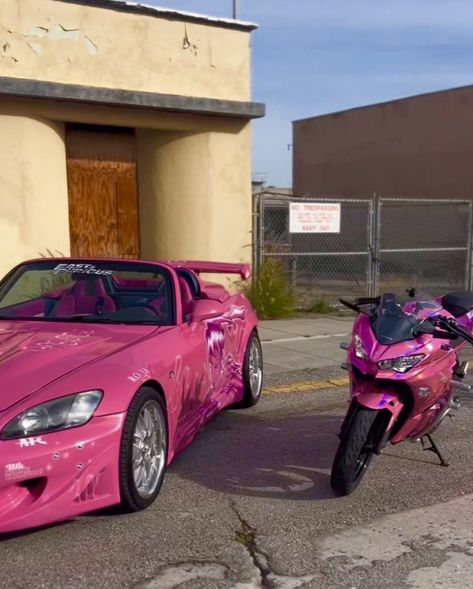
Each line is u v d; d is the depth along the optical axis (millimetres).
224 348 6059
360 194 26203
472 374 8578
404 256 20375
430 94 23312
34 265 5832
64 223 10484
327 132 27469
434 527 4230
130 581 3516
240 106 11625
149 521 4191
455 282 17703
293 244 15516
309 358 9242
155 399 4395
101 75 10375
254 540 4000
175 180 11500
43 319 5262
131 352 4430
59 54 9984
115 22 10438
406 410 4637
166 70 11016
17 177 9742
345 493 4574
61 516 3689
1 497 3559
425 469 5234
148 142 11414
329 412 6750
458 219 21000
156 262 5766
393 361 4469
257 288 12305
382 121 25141
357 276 16203
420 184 23844
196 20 11227
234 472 5094
